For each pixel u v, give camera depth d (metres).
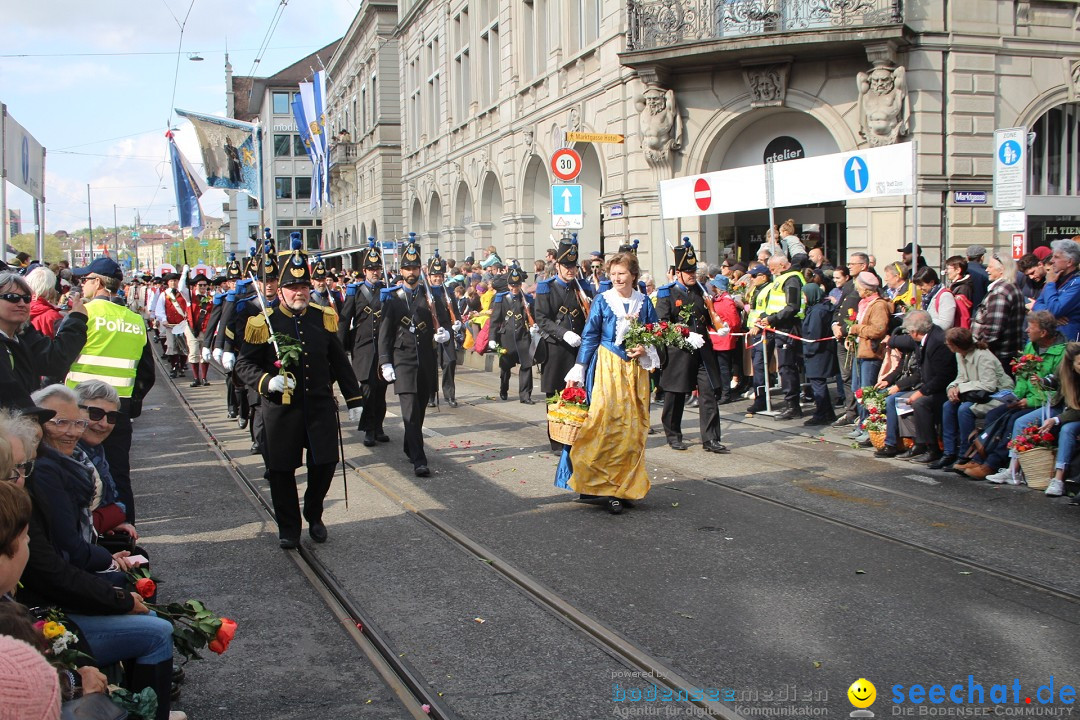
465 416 13.38
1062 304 8.86
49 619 3.53
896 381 9.82
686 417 12.62
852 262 11.60
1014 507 7.56
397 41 46.12
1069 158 19.80
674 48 18.92
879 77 17.52
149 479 9.64
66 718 2.83
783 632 5.08
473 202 33.59
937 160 17.91
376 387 11.09
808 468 9.15
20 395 5.48
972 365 8.85
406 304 9.42
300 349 6.86
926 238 17.92
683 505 7.88
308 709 4.43
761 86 18.88
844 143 18.30
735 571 6.11
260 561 6.72
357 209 54.81
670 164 20.12
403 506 8.15
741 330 13.62
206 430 12.86
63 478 4.07
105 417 5.16
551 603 5.61
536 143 26.91
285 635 5.36
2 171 10.65
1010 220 10.95
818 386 11.52
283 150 69.38
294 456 6.95
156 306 22.28
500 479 9.10
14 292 5.75
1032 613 5.29
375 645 5.14
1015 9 18.30
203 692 4.63
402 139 45.06
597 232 26.50
